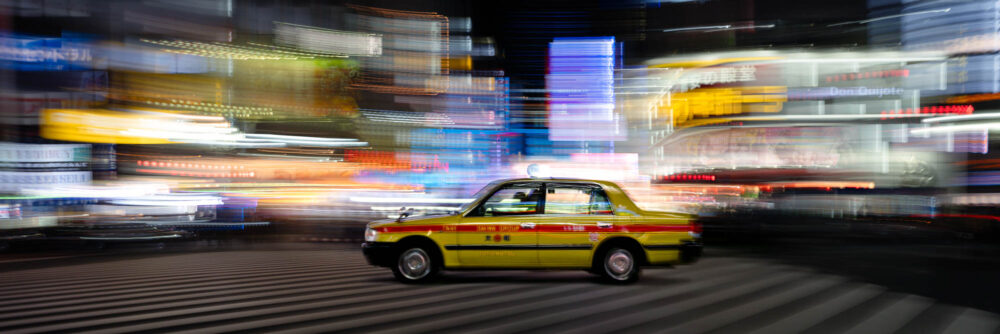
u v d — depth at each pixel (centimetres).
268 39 3688
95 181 1479
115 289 740
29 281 802
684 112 1833
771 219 1650
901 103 1630
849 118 1652
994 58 1586
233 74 3127
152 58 2594
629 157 2247
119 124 1895
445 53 5934
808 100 1688
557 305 642
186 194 1497
